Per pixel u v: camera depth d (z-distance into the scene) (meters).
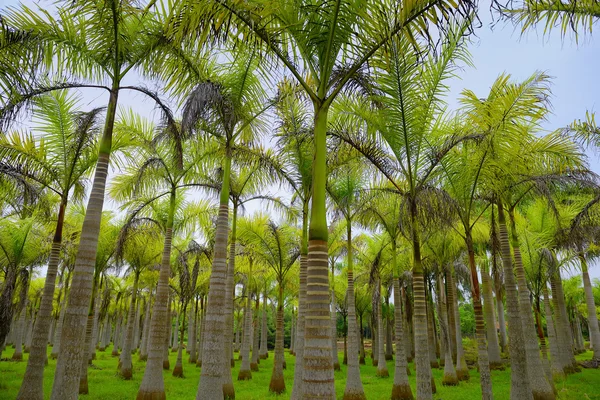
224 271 8.71
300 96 10.23
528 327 10.38
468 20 3.57
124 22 7.19
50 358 23.91
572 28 5.27
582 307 31.09
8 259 12.41
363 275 23.86
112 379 16.06
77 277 6.28
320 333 4.47
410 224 8.06
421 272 7.95
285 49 5.71
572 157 9.66
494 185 9.13
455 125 8.97
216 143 11.16
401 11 4.11
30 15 6.62
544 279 13.07
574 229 9.73
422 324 7.76
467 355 24.08
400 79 7.44
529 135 8.84
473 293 8.83
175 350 36.44
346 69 5.71
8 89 6.14
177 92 8.31
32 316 32.03
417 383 7.54
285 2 4.90
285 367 23.50
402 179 10.20
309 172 11.15
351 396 11.78
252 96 9.35
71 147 10.01
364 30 4.98
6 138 9.48
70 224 15.35
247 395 12.85
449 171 9.08
